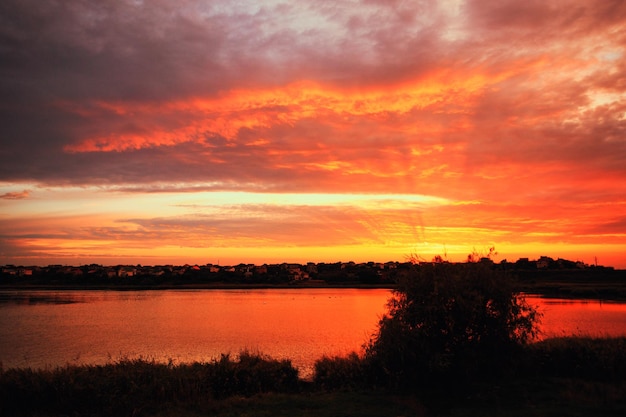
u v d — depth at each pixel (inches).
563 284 4606.3
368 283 7411.4
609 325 1482.5
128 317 2188.7
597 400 419.8
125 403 432.8
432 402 434.0
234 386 496.1
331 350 1070.4
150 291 5812.0
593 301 2901.1
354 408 418.9
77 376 470.9
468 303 479.5
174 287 6717.5
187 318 2113.7
